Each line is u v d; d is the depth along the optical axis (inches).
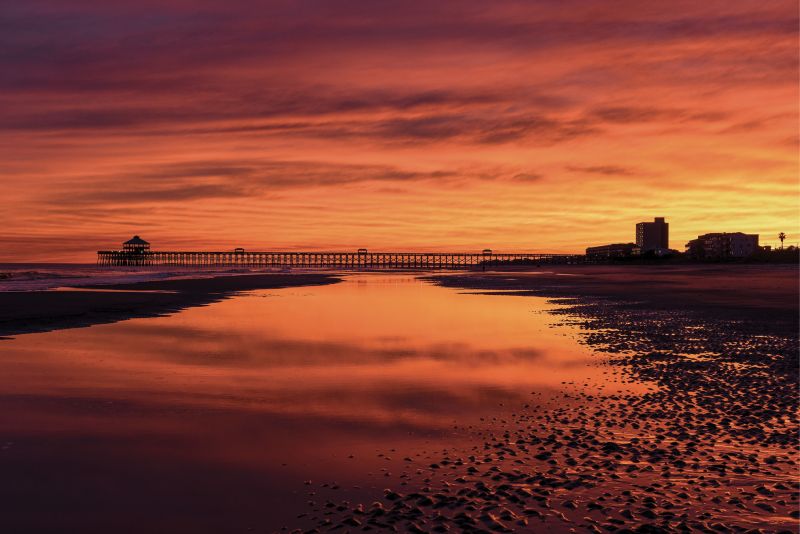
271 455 273.0
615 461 263.9
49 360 520.1
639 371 481.4
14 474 246.1
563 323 854.5
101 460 263.9
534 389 416.2
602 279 2854.3
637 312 1020.5
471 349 601.9
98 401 373.4
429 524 199.0
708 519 204.4
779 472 249.9
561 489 231.0
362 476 245.8
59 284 1939.0
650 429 315.0
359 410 356.5
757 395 391.5
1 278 2439.7
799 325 804.0
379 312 1033.5
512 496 223.8
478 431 312.7
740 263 7081.7
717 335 704.4
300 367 496.7
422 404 371.6
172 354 558.6
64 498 222.1
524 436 303.4
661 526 198.7
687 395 394.6
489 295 1567.4
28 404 363.9
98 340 648.4
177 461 263.7
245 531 195.6
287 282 2415.1
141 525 199.9
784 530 195.9
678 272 4094.5
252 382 435.2
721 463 261.0
